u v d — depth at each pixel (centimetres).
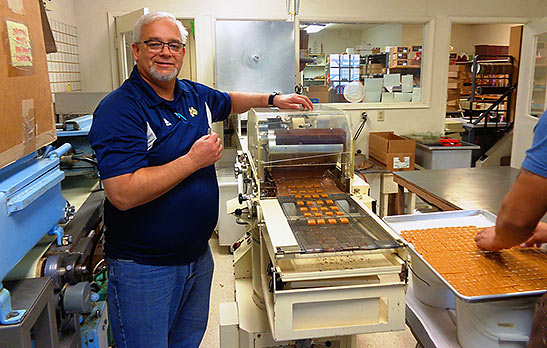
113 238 149
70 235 138
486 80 527
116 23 351
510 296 109
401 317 131
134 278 147
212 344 225
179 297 160
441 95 420
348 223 148
